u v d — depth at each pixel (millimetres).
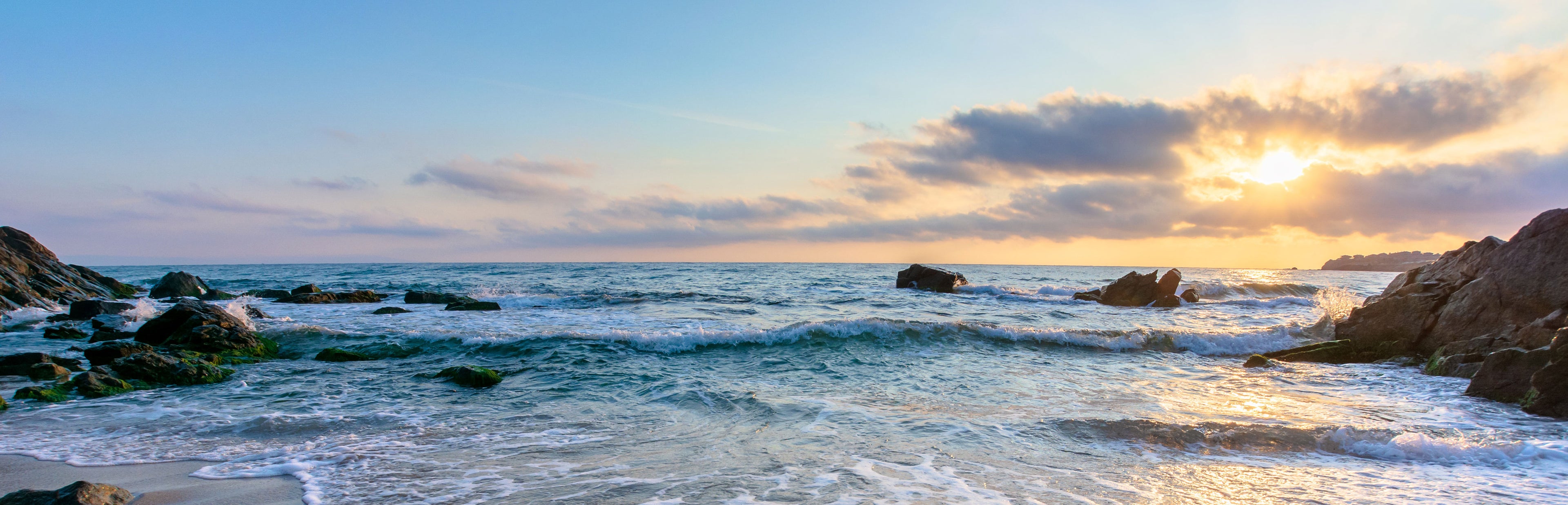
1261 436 8703
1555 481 6965
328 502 6285
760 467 7371
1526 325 13422
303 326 18625
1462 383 12930
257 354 15742
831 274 79750
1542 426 9578
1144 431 8953
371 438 8789
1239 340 18344
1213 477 7148
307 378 13156
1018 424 9398
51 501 5555
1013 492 6566
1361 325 16656
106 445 8367
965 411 10375
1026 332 18578
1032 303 35094
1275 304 34219
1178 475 7195
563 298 33938
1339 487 6777
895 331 18688
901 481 6871
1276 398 11695
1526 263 14383
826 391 12125
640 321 23781
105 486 6070
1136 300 33719
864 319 19594
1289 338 18672
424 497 6410
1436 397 11773
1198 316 27922
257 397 11453
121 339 18547
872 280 61094
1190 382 13352
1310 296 43000
